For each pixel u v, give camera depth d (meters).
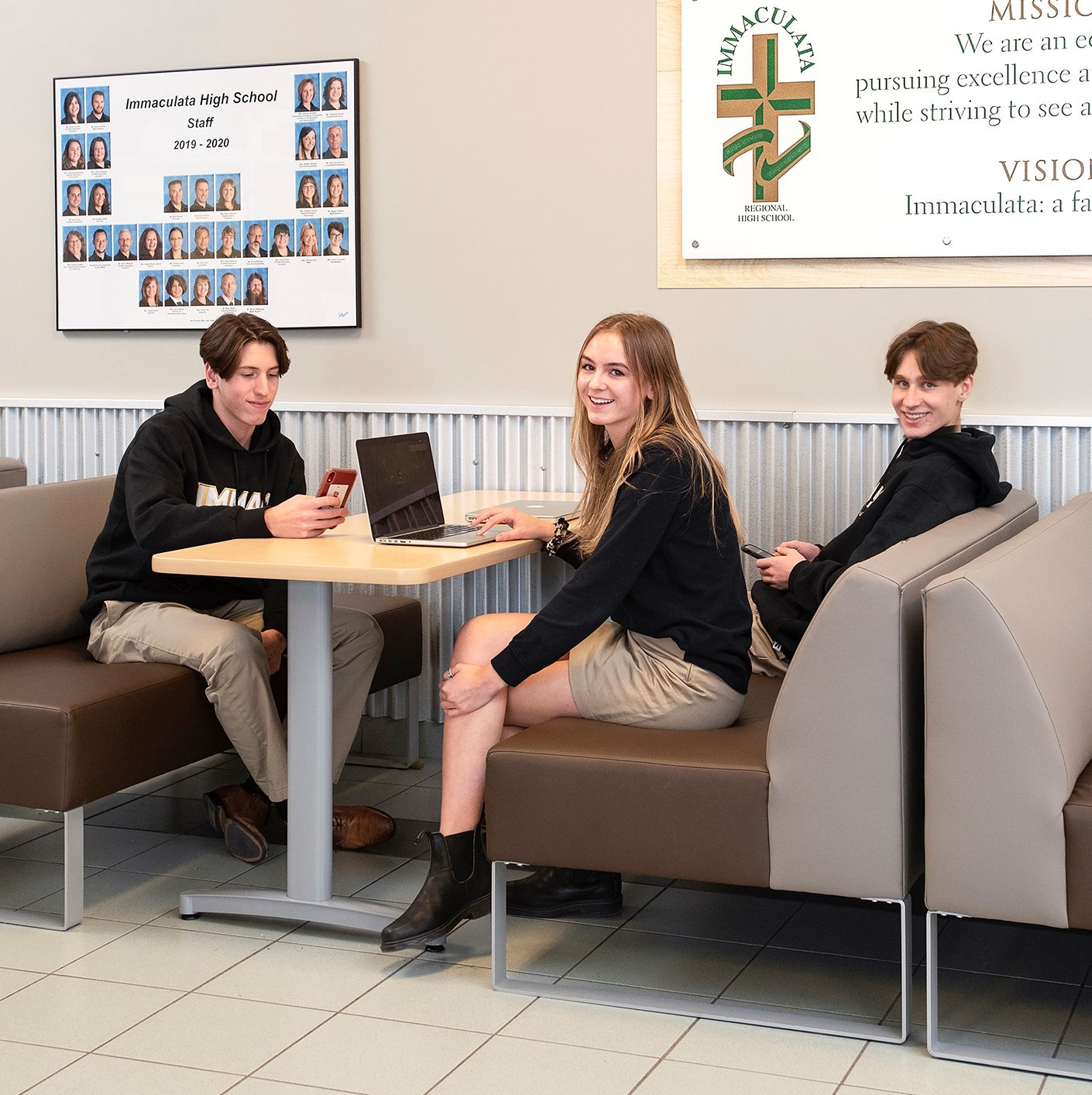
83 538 3.53
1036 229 3.47
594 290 3.86
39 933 2.83
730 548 2.73
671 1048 2.32
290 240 4.10
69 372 4.41
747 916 2.93
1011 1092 2.16
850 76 3.57
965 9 3.48
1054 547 2.60
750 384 3.75
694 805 2.39
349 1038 2.36
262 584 3.50
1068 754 2.19
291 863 2.85
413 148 3.98
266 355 3.31
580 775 2.45
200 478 3.34
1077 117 3.42
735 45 3.66
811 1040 2.36
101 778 2.85
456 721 2.68
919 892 3.12
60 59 4.29
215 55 4.14
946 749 2.23
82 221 4.30
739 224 3.70
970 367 3.07
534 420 3.91
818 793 2.32
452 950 2.75
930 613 2.22
